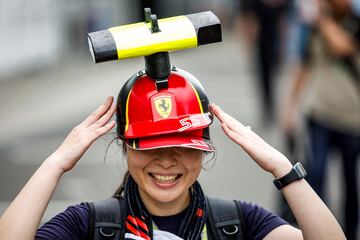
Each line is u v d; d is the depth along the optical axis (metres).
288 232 4.27
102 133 4.17
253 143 4.20
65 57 34.94
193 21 4.07
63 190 12.03
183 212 4.25
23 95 23.78
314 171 8.79
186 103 4.10
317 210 4.11
